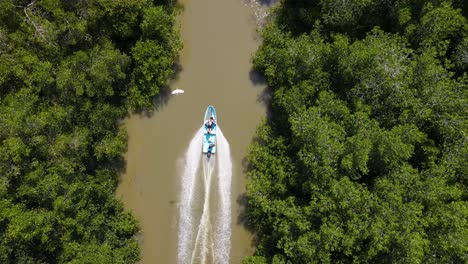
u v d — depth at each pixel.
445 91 22.27
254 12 30.16
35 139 22.25
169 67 28.89
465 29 23.66
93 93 24.61
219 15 30.19
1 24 23.33
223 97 29.53
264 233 27.53
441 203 21.23
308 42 25.27
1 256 21.70
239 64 29.81
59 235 23.39
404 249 20.27
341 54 23.61
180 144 29.17
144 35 27.27
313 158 21.70
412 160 23.59
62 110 23.56
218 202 28.69
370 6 24.88
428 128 23.08
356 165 20.97
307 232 21.89
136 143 29.09
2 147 21.41
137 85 28.22
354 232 20.38
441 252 21.00
